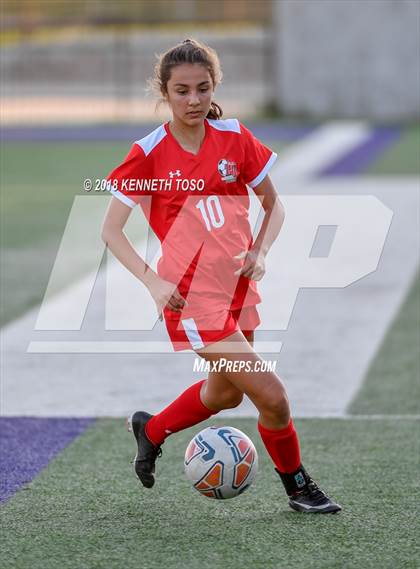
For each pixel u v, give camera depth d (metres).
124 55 119.44
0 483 18.78
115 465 19.75
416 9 89.81
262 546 15.67
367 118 91.62
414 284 35.97
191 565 14.97
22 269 38.78
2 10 132.62
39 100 110.31
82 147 77.44
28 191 59.00
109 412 23.16
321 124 88.38
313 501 17.08
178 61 15.47
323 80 92.06
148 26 127.44
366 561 15.02
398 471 19.14
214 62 15.70
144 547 15.70
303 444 20.84
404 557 15.15
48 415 22.92
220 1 124.69
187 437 21.53
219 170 15.90
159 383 25.30
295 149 74.06
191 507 17.48
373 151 72.38
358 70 91.31
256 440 21.30
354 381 25.22
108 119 95.50
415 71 90.50
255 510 17.30
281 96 93.25
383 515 16.92
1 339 29.28
